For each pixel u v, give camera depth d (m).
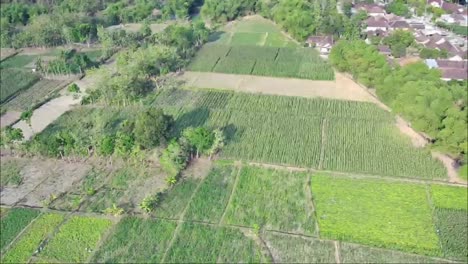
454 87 100.19
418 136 99.69
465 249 72.44
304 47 152.00
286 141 100.38
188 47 148.62
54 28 159.50
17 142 102.25
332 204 82.50
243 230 78.12
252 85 127.31
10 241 78.12
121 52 149.38
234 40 161.38
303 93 121.56
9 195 89.25
